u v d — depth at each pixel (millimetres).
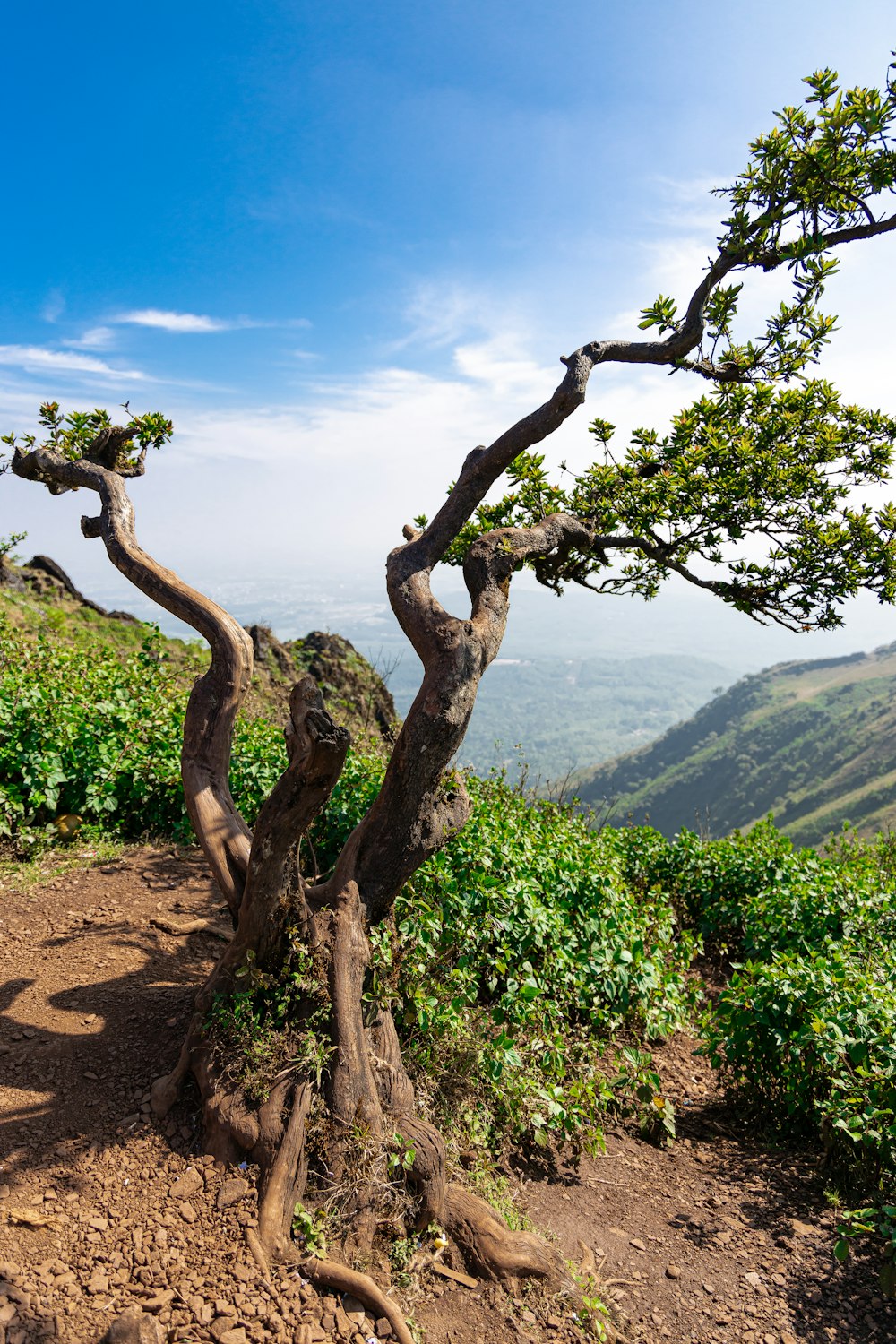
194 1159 3922
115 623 18531
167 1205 3670
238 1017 4301
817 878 8812
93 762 7930
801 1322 4148
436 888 5930
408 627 4770
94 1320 3117
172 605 5328
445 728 4426
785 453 6125
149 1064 4555
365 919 4703
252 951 4367
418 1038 5031
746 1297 4281
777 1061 5793
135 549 5531
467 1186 4438
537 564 6992
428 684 4492
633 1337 3920
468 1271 3906
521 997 5504
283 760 8523
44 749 7785
